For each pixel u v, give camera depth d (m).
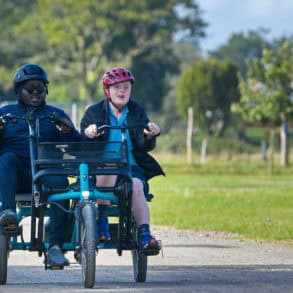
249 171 67.06
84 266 15.88
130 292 15.52
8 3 146.38
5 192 16.50
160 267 19.34
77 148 16.25
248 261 20.33
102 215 16.36
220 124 96.31
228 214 31.94
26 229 26.78
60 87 142.00
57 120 16.89
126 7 135.12
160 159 81.19
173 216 31.23
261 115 71.38
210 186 49.53
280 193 43.03
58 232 16.34
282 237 24.88
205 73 93.94
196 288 16.08
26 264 19.86
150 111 143.75
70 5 132.25
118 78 16.89
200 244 23.55
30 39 142.12
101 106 17.08
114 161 16.30
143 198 16.38
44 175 16.02
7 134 17.02
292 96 70.81
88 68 136.88
